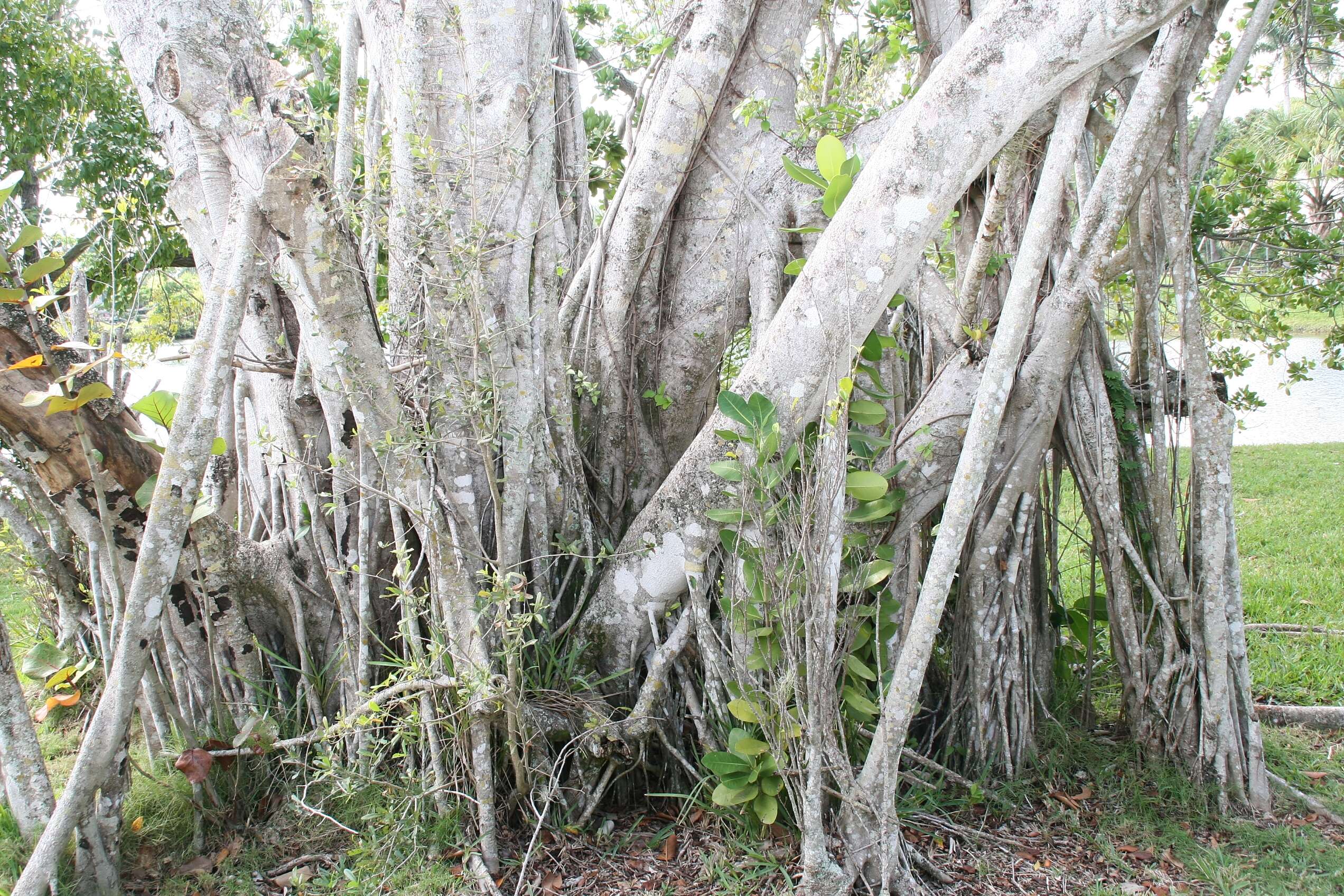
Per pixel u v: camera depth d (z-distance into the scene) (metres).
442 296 3.13
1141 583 3.71
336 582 3.40
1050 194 2.62
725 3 3.77
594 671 3.44
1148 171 3.19
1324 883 2.93
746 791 2.94
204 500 3.22
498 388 3.20
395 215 3.36
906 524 3.40
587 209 4.58
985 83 2.59
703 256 4.10
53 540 3.45
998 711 3.56
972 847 3.12
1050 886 2.92
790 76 4.14
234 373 3.46
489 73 3.36
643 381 4.15
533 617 3.02
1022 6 2.53
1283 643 4.88
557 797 3.16
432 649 2.88
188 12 2.59
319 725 3.23
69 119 6.69
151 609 2.63
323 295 2.69
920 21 3.98
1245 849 3.17
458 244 2.88
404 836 3.04
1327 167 6.47
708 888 2.87
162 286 3.70
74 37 8.18
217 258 2.79
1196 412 3.42
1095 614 4.05
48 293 2.89
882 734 2.76
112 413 2.96
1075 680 4.24
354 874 2.94
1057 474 3.97
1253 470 9.66
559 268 4.39
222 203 3.03
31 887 2.54
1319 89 5.50
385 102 3.74
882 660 3.51
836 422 2.60
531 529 3.49
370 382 2.80
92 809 2.78
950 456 3.33
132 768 3.42
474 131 3.09
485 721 2.93
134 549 3.02
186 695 3.24
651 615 3.32
